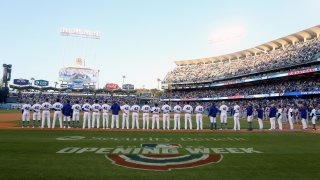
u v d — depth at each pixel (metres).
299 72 49.53
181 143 14.52
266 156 10.87
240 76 70.81
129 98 96.31
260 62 68.12
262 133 20.98
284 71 55.88
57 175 7.75
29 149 12.00
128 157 10.42
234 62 84.19
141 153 11.28
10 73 84.44
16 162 9.36
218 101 77.94
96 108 24.27
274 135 19.41
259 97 60.91
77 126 24.61
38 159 9.88
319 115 41.59
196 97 82.38
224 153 11.47
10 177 7.49
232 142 15.12
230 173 8.20
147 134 19.25
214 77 81.44
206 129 24.70
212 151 11.95
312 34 60.50
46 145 13.23
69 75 96.06
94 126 26.05
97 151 11.64
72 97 89.19
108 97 93.75
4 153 11.02
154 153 11.30
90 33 98.56
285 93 52.06
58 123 29.17
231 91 73.62
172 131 22.06
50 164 9.09
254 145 13.95
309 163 9.62
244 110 52.53
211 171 8.44
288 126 31.14
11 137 16.33
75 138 16.17
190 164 9.36
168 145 13.68
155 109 24.39
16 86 96.81
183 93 89.75
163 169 8.64
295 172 8.37
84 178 7.49
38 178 7.42
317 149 12.73
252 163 9.56
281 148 12.98
